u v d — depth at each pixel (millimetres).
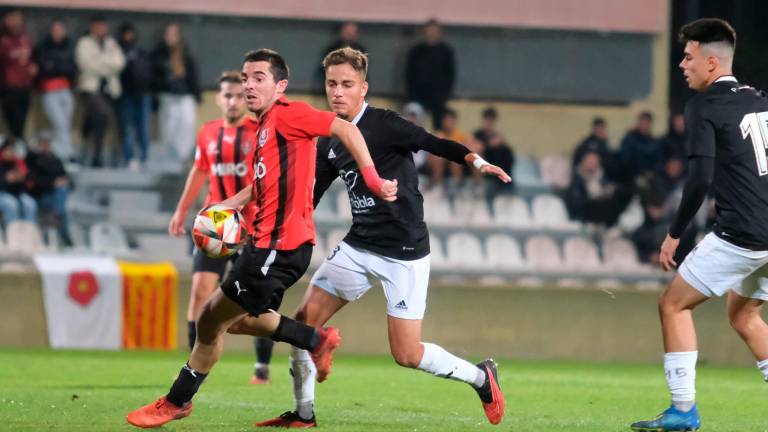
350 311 57312
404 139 23141
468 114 75312
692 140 22828
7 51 64125
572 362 57188
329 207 68750
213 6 72250
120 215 66312
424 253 23656
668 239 23234
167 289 55969
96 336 55031
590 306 58938
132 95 66500
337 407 29609
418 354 23453
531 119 75625
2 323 54312
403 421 26031
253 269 21656
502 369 49719
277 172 21828
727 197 23016
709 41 23250
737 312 24750
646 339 58969
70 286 54781
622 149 67438
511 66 75438
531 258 67312
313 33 73312
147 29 71875
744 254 22906
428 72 67000
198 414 26531
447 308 58219
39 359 46781
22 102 64688
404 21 73750
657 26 76125
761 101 23281
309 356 23469
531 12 75250
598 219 67750
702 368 54938
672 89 77938
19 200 62406
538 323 58688
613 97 76250
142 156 67750
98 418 25219
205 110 72500
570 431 24500
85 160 68625
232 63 72688
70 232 65188
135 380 37312
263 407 28609
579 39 75812
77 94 69125
